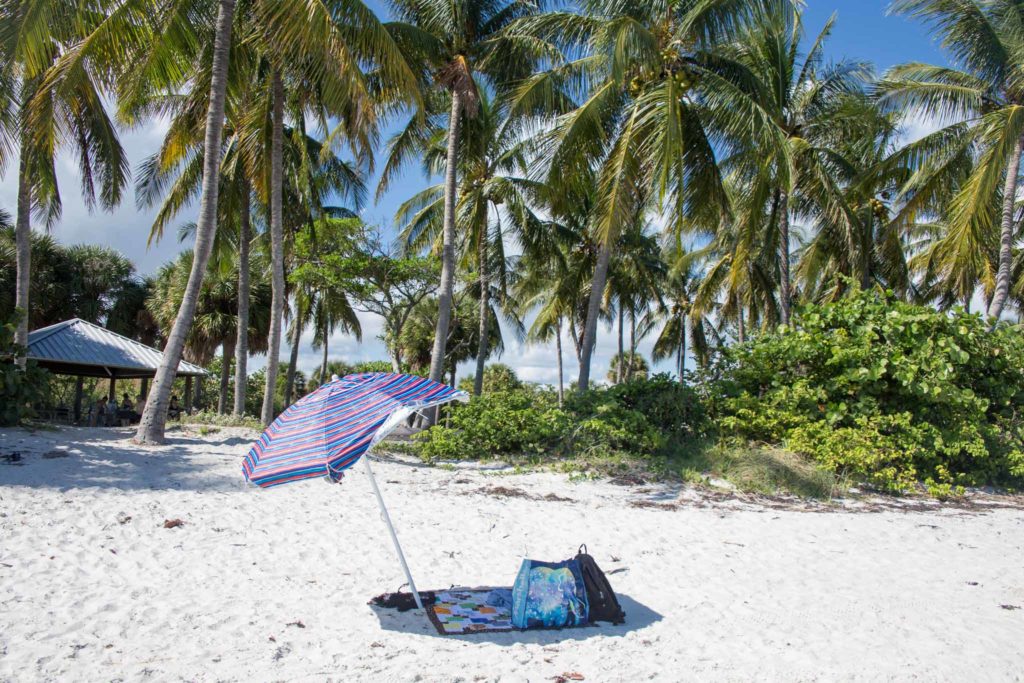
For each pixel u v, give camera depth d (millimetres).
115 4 11438
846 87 17516
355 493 8672
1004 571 6543
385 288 19734
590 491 9875
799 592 5645
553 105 15109
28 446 10148
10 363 12070
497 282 28031
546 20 14602
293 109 17625
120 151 14914
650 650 4289
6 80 11641
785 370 13477
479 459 12461
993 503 11023
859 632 4750
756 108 13227
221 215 20094
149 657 3818
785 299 18500
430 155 22266
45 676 3498
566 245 24766
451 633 4402
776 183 15164
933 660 4262
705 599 5375
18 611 4309
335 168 24094
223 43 12117
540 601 4590
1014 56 14781
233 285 26391
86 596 4648
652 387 13367
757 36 15984
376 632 4402
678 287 34344
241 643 4090
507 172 21141
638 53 12984
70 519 6344
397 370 21219
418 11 16000
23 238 14148
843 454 11133
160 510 6953
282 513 7297
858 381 12242
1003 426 12906
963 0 15141
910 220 17781
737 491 10328
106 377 21594
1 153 12109
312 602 4871
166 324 27828
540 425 12383
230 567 5477
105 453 10133
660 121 12867
